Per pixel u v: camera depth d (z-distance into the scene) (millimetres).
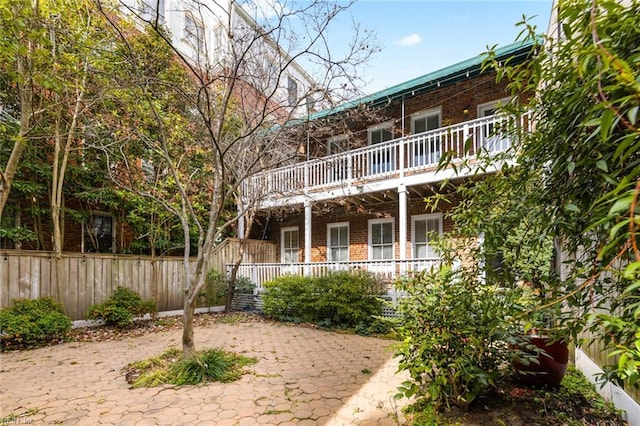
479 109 8320
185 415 2924
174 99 5297
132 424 2768
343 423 2771
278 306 8219
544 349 3094
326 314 7613
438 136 7871
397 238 9586
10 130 5801
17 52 3924
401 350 2795
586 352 3625
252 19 4250
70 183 7648
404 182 8047
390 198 9391
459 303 2807
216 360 4074
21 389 3566
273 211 10281
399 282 3223
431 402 2908
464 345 2721
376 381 3781
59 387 3617
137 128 4938
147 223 8555
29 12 3791
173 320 7895
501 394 3035
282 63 4379
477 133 7129
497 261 2885
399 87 8297
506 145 6637
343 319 7422
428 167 7793
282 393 3422
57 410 3039
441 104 8867
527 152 2096
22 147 4664
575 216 1710
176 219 8664
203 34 4766
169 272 8742
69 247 8086
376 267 8188
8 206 6879
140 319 7660
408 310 2996
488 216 2529
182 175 6758
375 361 4637
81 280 7035
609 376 1676
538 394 3025
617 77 939
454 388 2730
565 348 3119
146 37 5734
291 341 5977
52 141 7105
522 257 2609
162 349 5312
